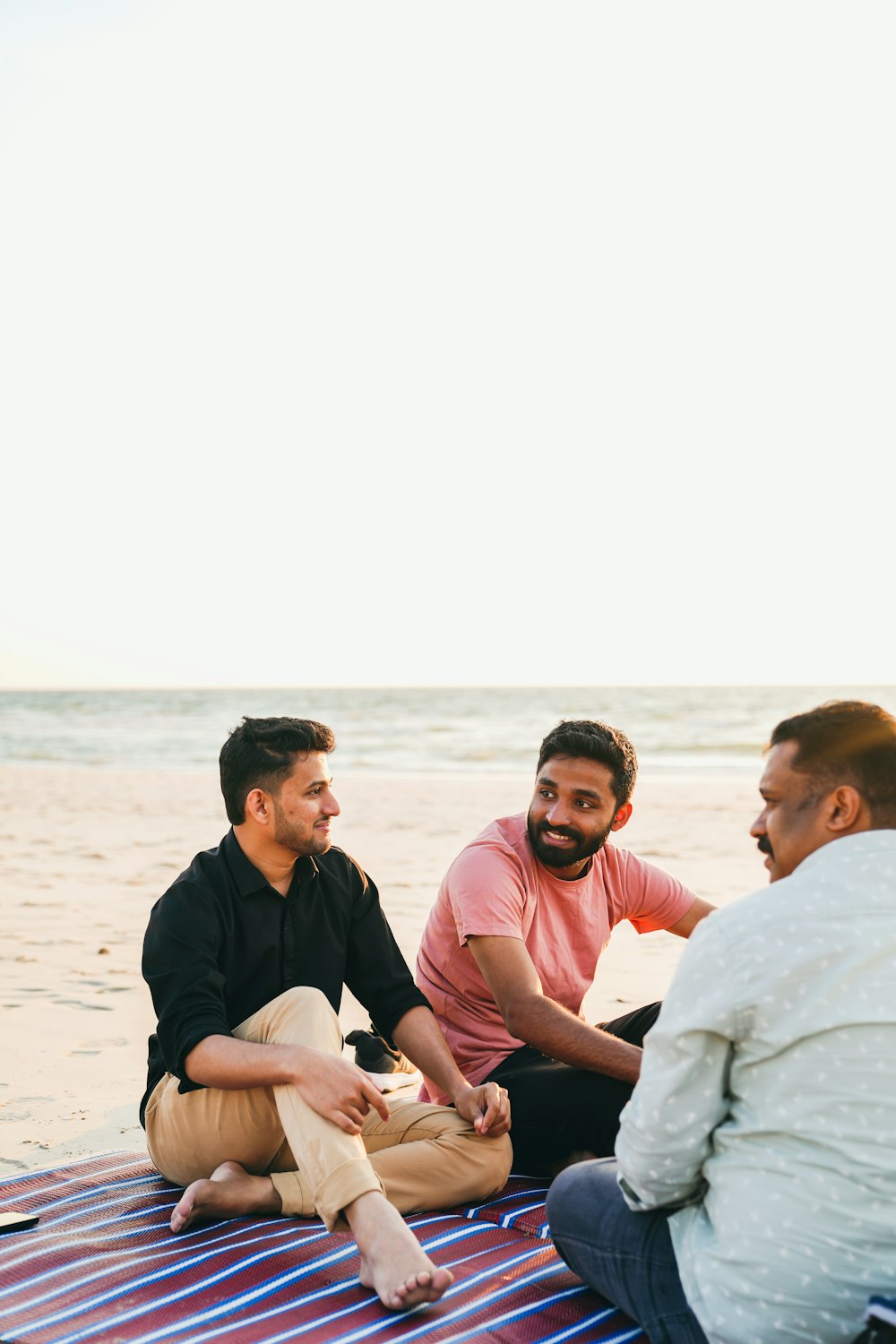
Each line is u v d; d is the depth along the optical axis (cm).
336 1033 270
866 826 191
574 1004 329
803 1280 181
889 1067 178
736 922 188
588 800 307
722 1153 192
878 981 179
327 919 304
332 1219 240
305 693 8294
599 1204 221
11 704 6800
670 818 1320
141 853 1062
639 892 340
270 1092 267
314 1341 214
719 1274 189
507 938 302
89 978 581
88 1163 314
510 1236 268
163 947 283
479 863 314
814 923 182
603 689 7794
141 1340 214
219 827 1280
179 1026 270
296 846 289
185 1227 262
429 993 329
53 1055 454
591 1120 286
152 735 4088
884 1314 166
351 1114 243
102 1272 241
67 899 817
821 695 5772
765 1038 183
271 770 286
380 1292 227
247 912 293
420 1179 278
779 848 199
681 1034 187
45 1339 214
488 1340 218
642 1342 220
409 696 6700
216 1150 276
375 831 1214
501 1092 284
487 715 4712
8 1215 267
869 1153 179
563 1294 238
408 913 755
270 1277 240
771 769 201
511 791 1717
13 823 1326
